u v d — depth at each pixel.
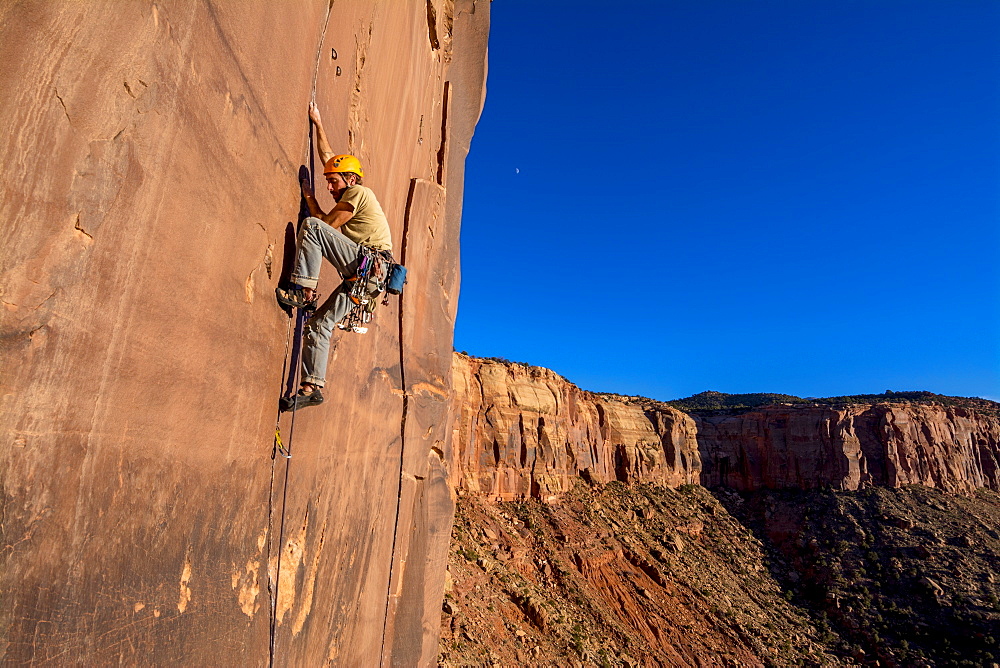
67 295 1.88
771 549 62.47
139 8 2.11
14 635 1.71
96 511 2.09
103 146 1.99
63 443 1.91
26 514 1.76
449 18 11.12
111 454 2.17
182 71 2.42
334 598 5.40
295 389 4.27
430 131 10.02
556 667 27.91
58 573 1.90
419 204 8.83
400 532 8.48
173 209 2.46
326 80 4.53
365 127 5.70
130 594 2.30
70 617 1.94
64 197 1.84
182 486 2.72
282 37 3.58
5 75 1.63
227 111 2.88
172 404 2.60
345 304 3.89
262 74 3.31
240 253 3.19
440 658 23.41
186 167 2.52
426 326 9.64
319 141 4.38
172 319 2.54
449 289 11.40
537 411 52.06
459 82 12.81
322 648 5.10
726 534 62.25
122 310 2.17
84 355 1.99
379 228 4.05
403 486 8.55
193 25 2.49
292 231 3.94
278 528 4.03
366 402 6.39
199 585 2.91
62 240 1.85
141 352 2.32
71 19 1.83
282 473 4.05
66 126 1.83
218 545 3.13
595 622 37.16
